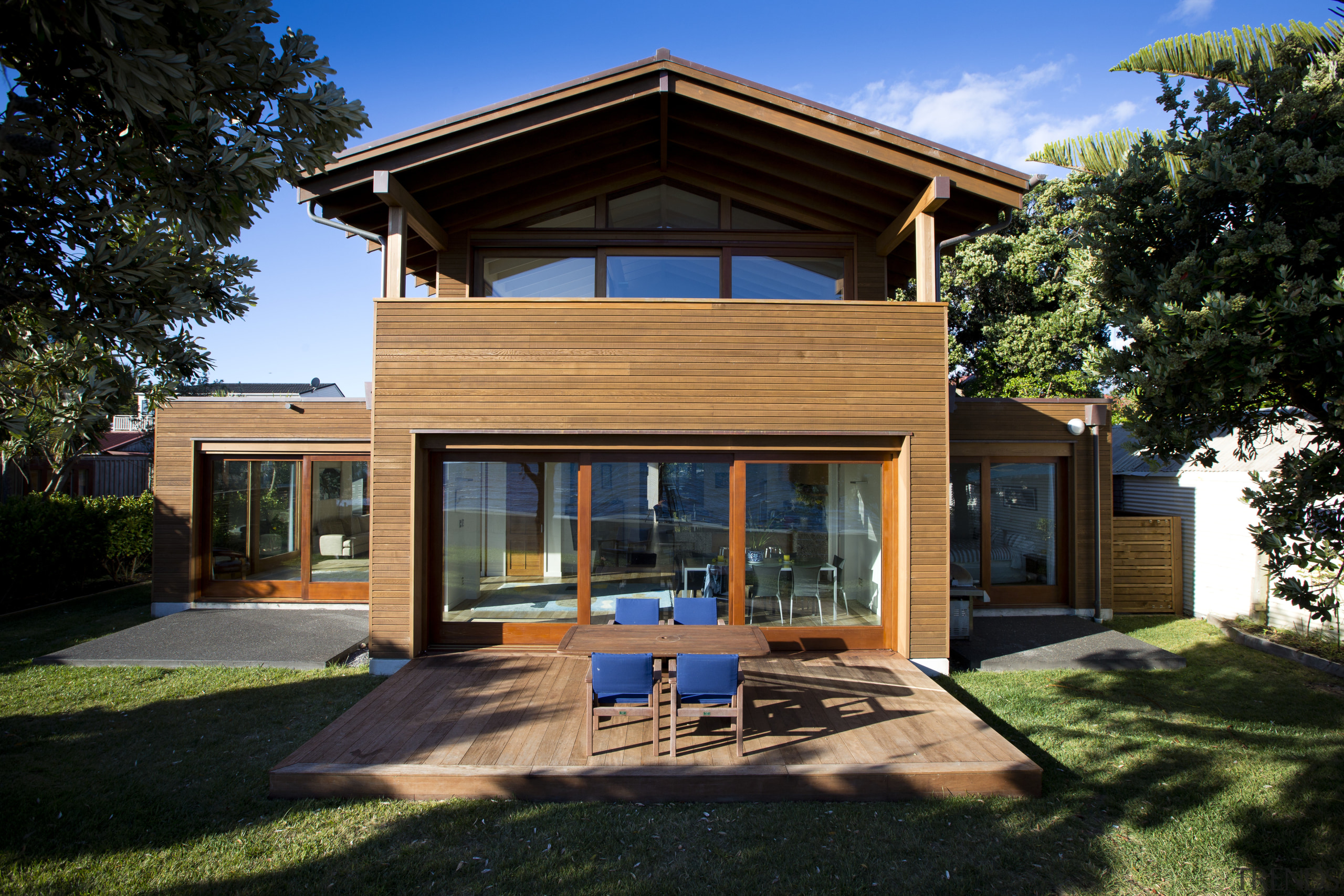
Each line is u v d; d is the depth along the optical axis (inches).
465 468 295.0
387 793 180.1
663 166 343.9
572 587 294.0
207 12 153.9
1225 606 390.3
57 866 149.7
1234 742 222.4
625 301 282.2
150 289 162.1
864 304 285.3
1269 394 173.6
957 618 341.1
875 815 173.8
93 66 140.6
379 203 298.8
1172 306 158.6
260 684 276.4
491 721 215.6
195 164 158.7
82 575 490.9
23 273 147.3
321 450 426.6
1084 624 380.5
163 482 421.1
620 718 220.8
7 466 559.8
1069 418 404.2
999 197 290.0
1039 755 211.6
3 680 283.9
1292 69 169.5
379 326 281.3
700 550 292.0
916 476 285.0
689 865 151.4
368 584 428.1
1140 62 261.3
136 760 204.1
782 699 238.4
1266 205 169.5
